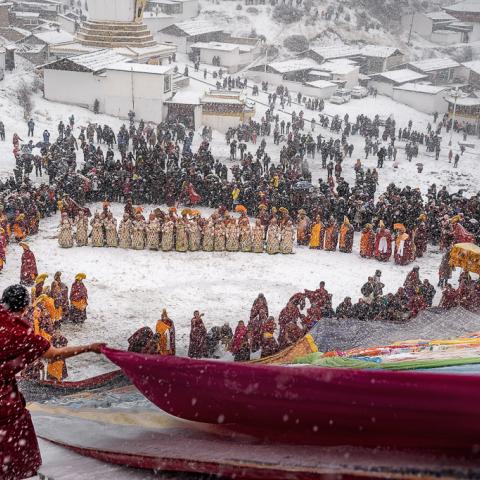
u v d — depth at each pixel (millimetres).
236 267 27766
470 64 83812
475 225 32219
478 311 13477
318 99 68000
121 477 4070
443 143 61750
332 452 3584
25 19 82125
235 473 3547
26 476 4051
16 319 3955
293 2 99562
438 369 6938
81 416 5730
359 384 3486
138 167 36531
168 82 52375
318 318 21203
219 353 20500
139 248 28719
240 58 79562
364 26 100125
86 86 51594
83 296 21906
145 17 83250
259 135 54438
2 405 3922
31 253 24766
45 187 32812
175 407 3977
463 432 3383
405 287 24219
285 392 3658
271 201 33969
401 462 3273
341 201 33344
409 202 33875
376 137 57906
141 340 18828
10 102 48688
